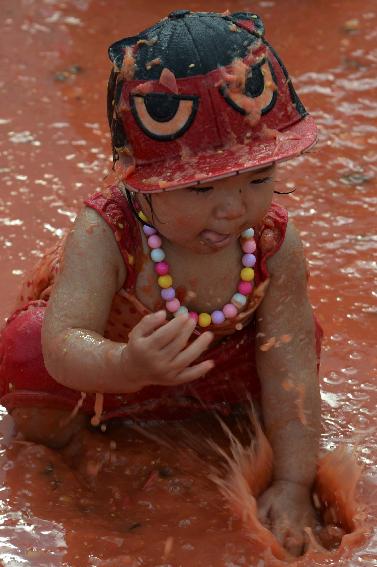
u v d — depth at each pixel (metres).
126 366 4.98
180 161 4.95
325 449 6.14
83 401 5.98
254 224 5.21
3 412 6.41
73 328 5.33
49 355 5.37
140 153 5.04
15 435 6.22
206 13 5.21
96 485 5.91
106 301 5.45
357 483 5.84
